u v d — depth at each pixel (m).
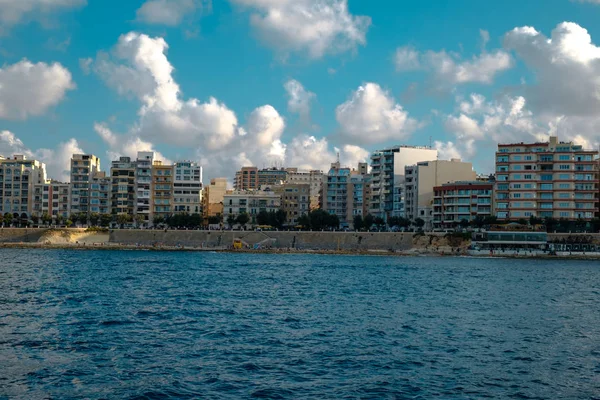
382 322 87.06
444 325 85.44
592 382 58.84
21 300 101.44
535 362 65.62
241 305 100.94
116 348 68.50
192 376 58.72
